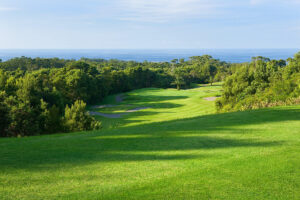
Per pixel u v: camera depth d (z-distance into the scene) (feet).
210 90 328.08
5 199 18.70
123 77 323.78
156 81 398.01
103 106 218.79
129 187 20.27
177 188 19.89
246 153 27.86
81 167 25.68
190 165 24.88
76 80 212.43
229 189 19.60
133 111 180.75
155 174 22.88
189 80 431.43
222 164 24.76
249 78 132.36
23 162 27.89
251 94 120.78
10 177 23.18
